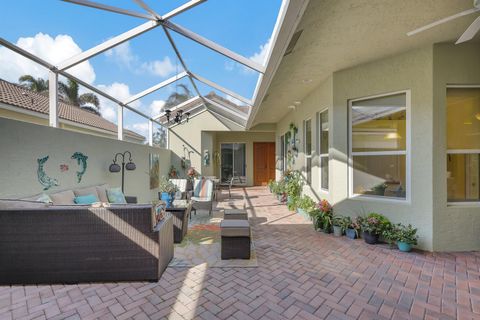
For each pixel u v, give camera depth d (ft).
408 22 9.90
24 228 8.91
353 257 11.47
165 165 31.14
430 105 12.14
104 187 16.12
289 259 11.28
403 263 10.82
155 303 7.93
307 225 17.10
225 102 25.62
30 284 9.02
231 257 11.30
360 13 9.14
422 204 12.42
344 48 12.11
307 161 22.03
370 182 14.44
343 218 14.78
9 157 10.02
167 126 33.17
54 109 13.11
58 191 12.71
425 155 12.32
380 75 13.58
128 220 9.22
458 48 12.01
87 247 9.12
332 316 7.30
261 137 41.47
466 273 9.89
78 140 14.46
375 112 14.23
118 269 9.22
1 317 7.22
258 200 27.53
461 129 12.51
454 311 7.52
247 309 7.61
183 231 14.01
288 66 13.87
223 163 41.42
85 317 7.27
